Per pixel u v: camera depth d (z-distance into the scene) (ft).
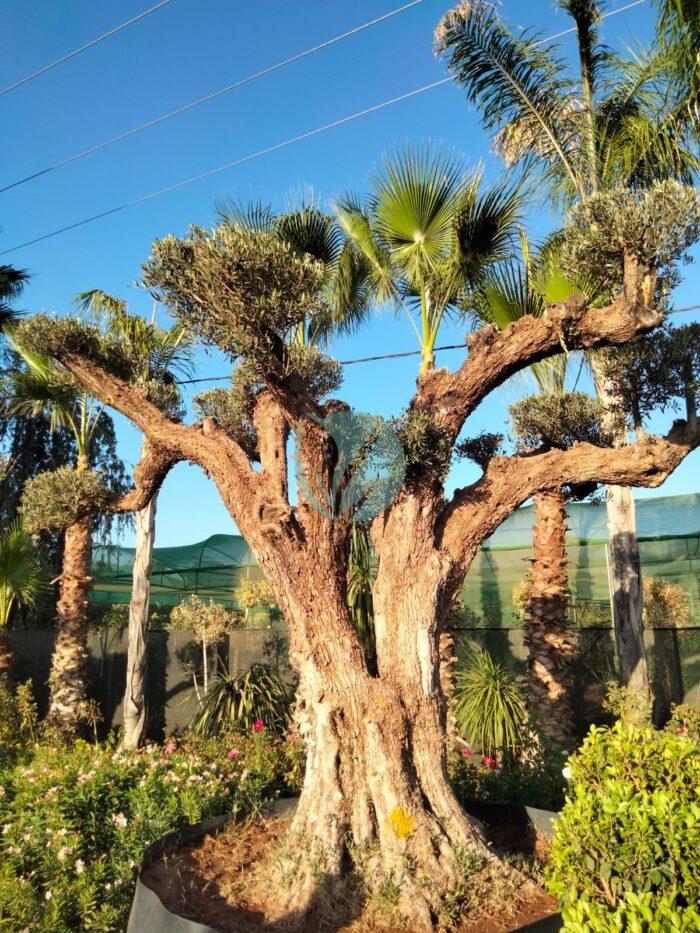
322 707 14.60
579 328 14.85
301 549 15.17
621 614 25.45
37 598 47.11
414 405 16.06
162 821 17.20
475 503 15.96
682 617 37.47
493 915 12.65
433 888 12.66
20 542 32.83
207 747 25.93
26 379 33.88
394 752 13.98
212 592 55.47
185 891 13.47
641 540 35.32
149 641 36.45
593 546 40.75
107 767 20.16
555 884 10.96
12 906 13.69
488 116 29.45
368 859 13.29
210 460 16.52
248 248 12.73
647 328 14.20
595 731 12.07
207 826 16.76
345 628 14.96
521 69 28.37
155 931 12.10
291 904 12.66
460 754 21.54
